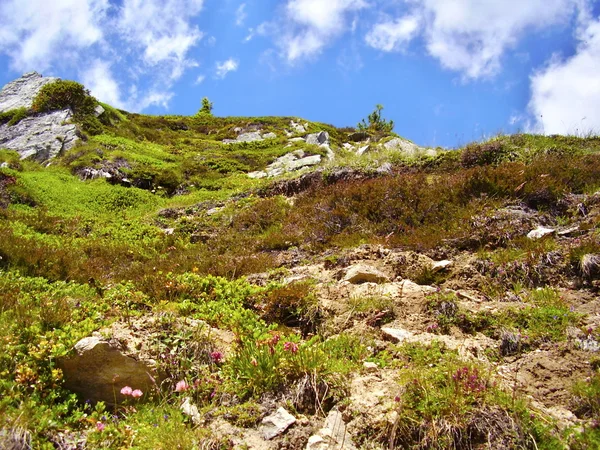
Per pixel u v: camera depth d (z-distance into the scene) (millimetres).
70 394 4551
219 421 4254
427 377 4352
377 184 12180
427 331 5848
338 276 7961
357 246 9625
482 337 5684
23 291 7176
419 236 9320
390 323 6086
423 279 7742
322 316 6484
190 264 9844
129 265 10188
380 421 4012
